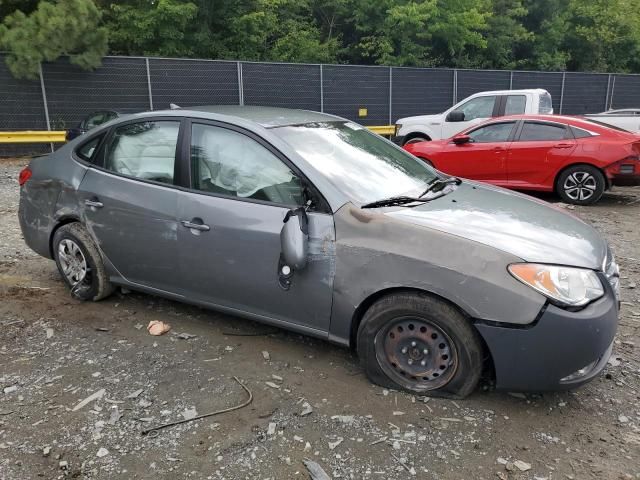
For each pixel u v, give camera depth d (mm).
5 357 3732
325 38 27781
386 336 3262
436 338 3139
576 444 2850
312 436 2889
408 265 3072
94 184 4309
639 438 2902
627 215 8297
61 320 4293
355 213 3277
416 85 20438
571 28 31859
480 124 9773
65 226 4543
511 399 3219
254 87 18078
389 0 25844
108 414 3084
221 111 4035
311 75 18734
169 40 20969
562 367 2908
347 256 3236
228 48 23094
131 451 2781
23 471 2641
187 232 3799
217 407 3146
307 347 3857
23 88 15625
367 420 3020
